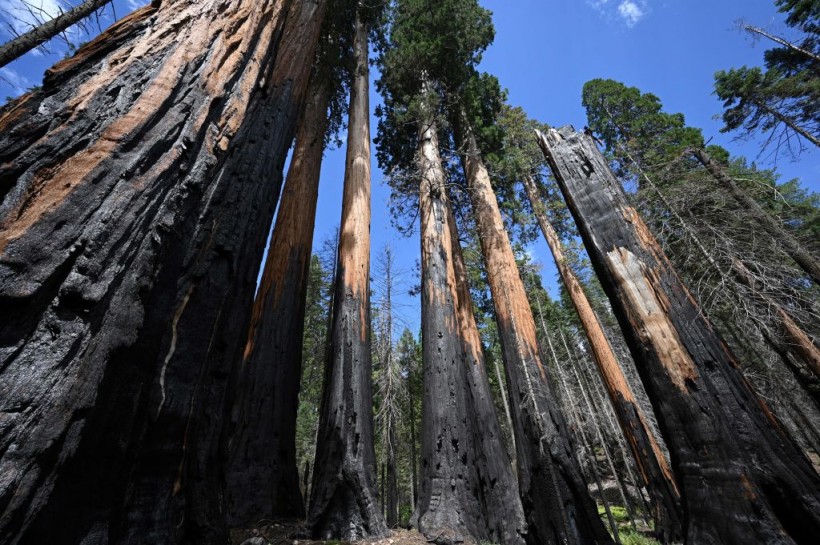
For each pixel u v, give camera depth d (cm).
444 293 843
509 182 1473
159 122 238
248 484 535
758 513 294
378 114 1596
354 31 1405
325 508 512
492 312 1648
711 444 334
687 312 397
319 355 1892
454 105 1506
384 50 1591
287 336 691
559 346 2292
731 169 947
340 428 575
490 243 1082
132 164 210
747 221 635
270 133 434
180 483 229
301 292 763
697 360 370
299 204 852
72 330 161
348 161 995
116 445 178
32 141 191
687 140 1369
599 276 475
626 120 1733
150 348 207
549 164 588
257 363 639
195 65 289
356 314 705
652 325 399
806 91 1132
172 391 229
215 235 312
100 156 199
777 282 548
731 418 337
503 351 900
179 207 235
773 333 616
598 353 1170
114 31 268
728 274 540
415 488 1652
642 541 981
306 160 938
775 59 1325
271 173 412
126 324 185
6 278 146
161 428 216
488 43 1641
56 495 145
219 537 248
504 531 608
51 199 174
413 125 1427
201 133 270
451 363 738
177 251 240
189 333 258
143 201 208
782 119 1190
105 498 170
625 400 1067
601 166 522
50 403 147
